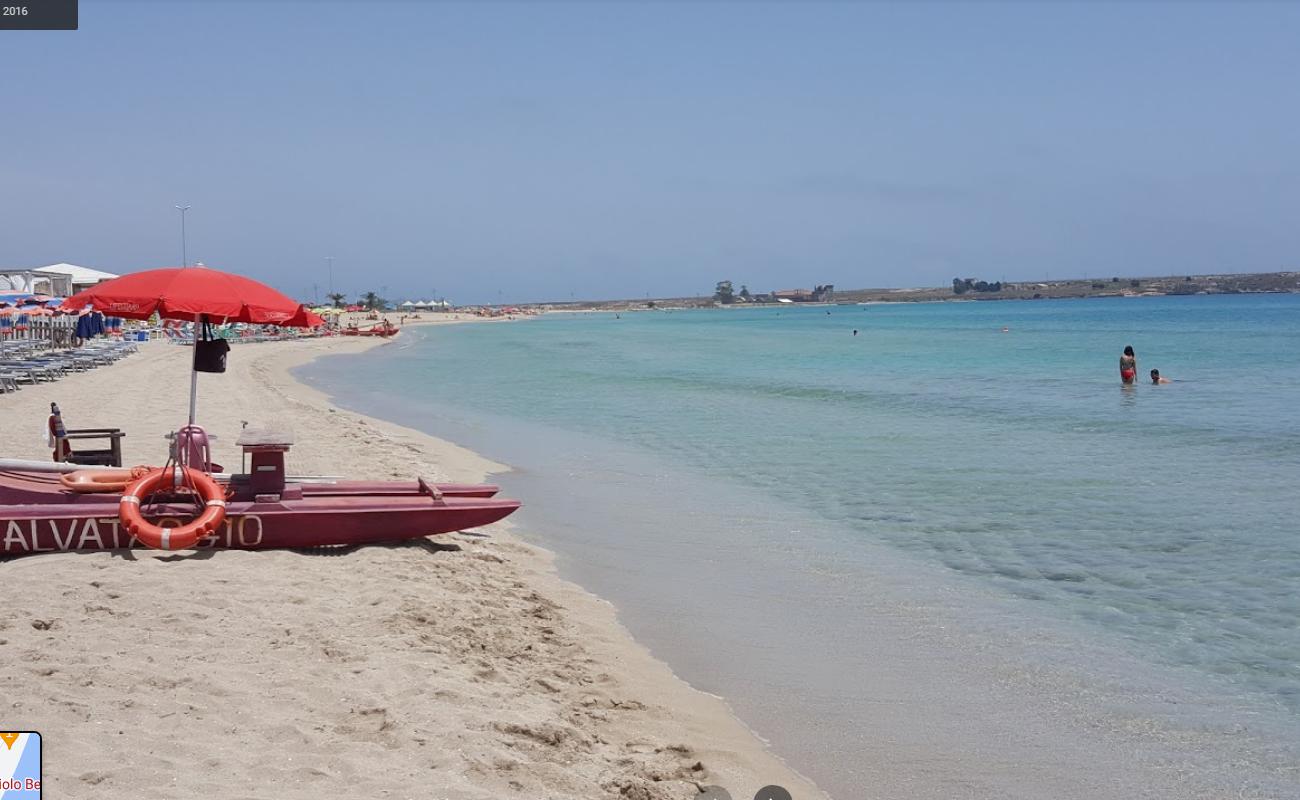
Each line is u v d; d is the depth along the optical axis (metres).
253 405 25.00
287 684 6.14
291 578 8.56
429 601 8.30
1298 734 6.82
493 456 19.14
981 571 10.94
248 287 9.83
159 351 52.03
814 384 35.94
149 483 9.21
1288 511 13.63
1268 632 8.83
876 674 7.97
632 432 22.92
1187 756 6.51
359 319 145.62
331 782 4.88
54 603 7.40
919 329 96.12
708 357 56.56
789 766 6.33
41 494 9.31
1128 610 9.52
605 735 6.34
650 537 12.55
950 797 6.00
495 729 5.78
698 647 8.56
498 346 76.00
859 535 12.61
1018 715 7.18
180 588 8.00
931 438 21.19
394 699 6.03
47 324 45.00
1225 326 82.94
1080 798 5.97
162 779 4.75
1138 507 14.02
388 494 10.62
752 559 11.51
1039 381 35.44
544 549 11.94
